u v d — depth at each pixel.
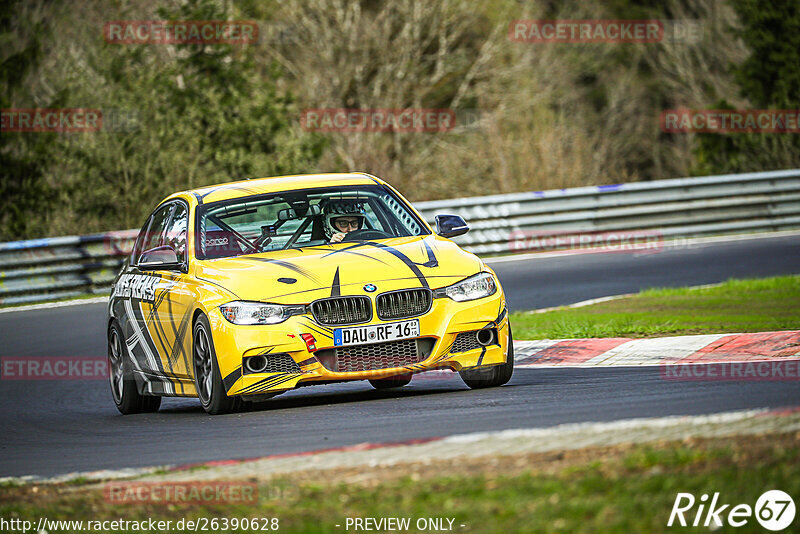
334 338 21.89
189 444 19.22
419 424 18.45
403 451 15.10
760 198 61.75
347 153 104.56
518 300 42.72
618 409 18.00
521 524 11.33
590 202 59.62
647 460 12.95
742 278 44.09
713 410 16.72
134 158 68.75
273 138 75.75
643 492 11.82
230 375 22.22
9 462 19.78
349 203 25.84
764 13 89.81
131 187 68.62
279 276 22.70
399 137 107.88
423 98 118.38
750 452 12.91
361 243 24.64
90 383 33.09
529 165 94.06
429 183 103.88
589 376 24.56
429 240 24.89
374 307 22.12
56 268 51.16
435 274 22.86
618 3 140.88
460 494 12.54
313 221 25.34
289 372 21.98
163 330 25.22
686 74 136.88
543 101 113.38
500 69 115.38
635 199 60.25
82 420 26.28
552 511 11.56
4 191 68.75
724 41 138.12
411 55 114.62
